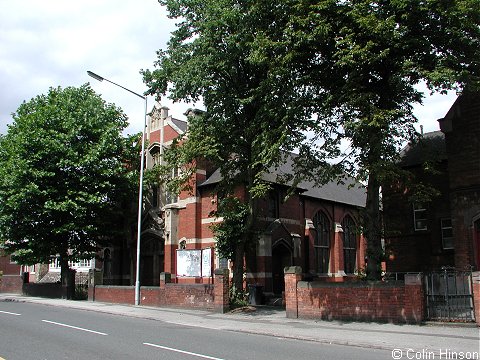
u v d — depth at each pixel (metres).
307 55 17.16
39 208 29.36
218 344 11.87
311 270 35.09
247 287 27.34
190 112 23.64
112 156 32.22
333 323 16.31
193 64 19.69
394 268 25.64
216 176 31.12
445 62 15.46
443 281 15.23
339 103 16.73
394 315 15.76
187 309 22.41
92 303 26.36
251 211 22.53
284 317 18.80
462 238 20.69
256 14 18.62
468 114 21.09
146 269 34.62
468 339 12.41
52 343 11.56
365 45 15.58
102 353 10.15
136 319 18.78
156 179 25.97
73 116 31.17
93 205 30.02
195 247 30.84
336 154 17.91
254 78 20.88
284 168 35.69
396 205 26.09
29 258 30.81
